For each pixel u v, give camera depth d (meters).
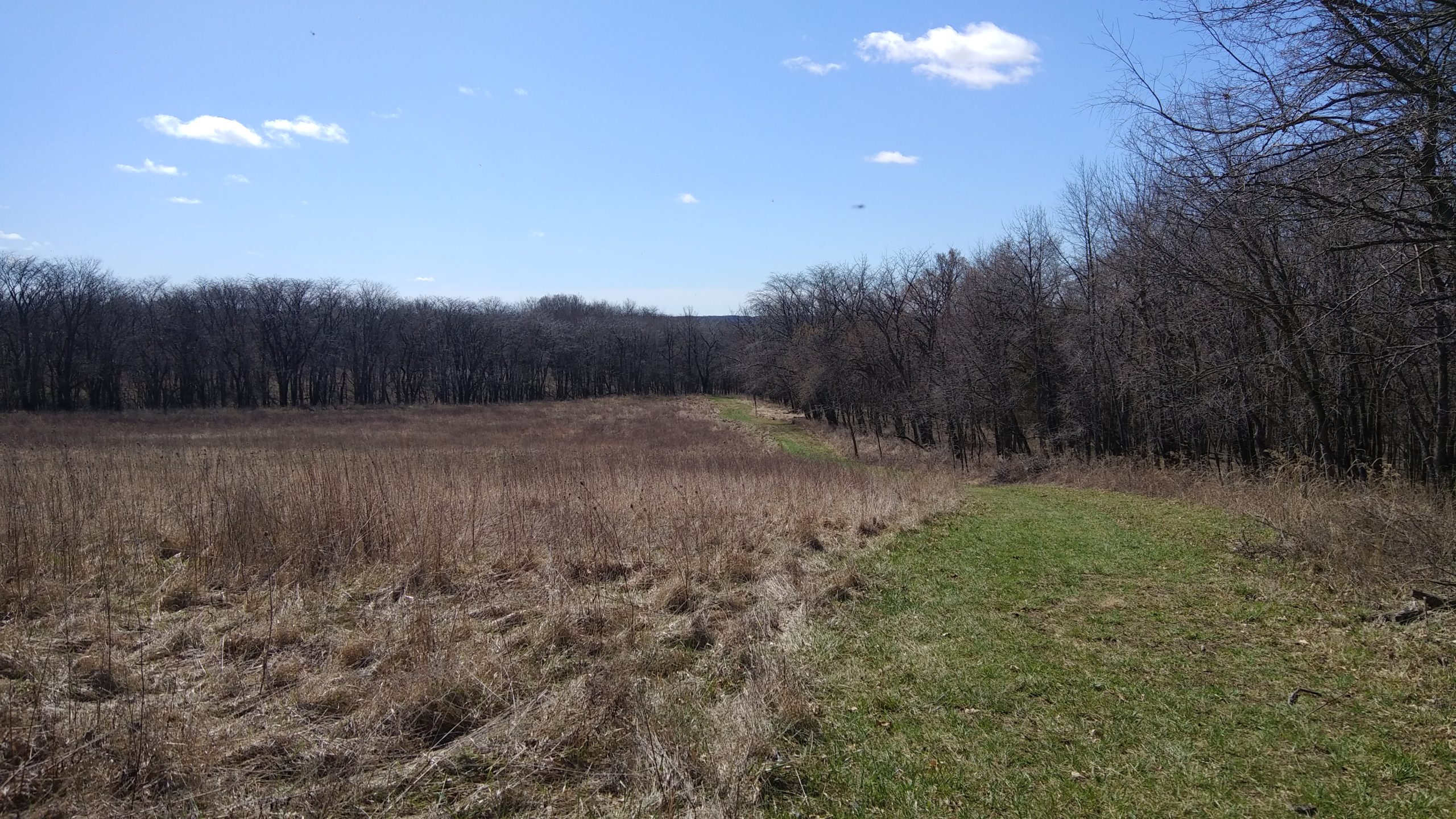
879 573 8.88
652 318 105.56
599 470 16.14
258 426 44.78
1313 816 3.66
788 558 9.17
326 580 7.68
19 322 57.00
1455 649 5.48
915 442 39.38
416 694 4.64
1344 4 6.31
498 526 9.84
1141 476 19.86
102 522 9.01
